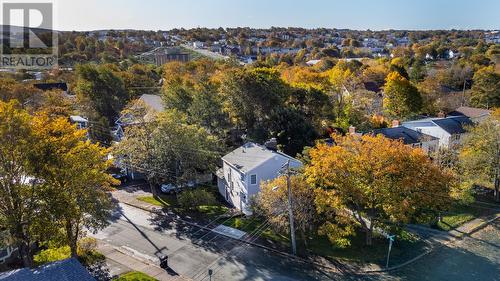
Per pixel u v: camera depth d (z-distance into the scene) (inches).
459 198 1501.0
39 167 997.2
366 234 1272.1
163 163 1598.2
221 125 2138.3
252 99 2114.9
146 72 4249.5
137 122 1712.6
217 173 1754.4
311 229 1310.3
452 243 1277.1
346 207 1302.9
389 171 1110.4
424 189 1154.0
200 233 1376.7
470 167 1592.0
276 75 2304.4
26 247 1026.1
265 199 1253.7
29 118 1026.1
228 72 2235.5
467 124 2079.2
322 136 2112.5
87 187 1074.1
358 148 1173.7
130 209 1608.0
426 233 1343.5
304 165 1400.1
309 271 1120.8
